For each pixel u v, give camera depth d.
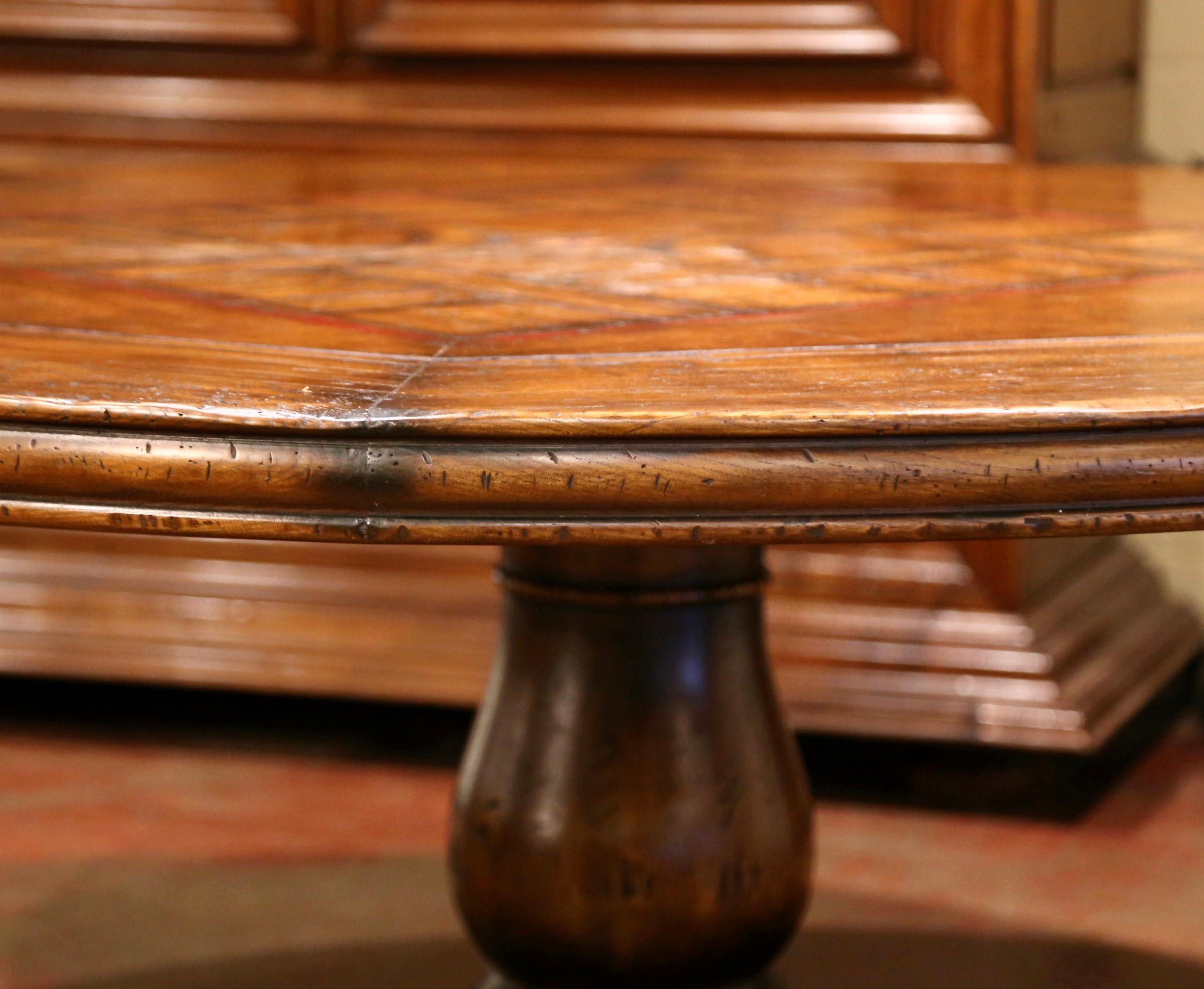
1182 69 2.75
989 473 0.64
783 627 2.40
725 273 1.11
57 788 2.52
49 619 2.61
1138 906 2.14
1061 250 1.22
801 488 0.63
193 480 0.65
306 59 2.59
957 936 2.06
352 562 2.56
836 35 2.40
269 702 2.70
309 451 0.65
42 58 2.66
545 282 1.07
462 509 0.64
